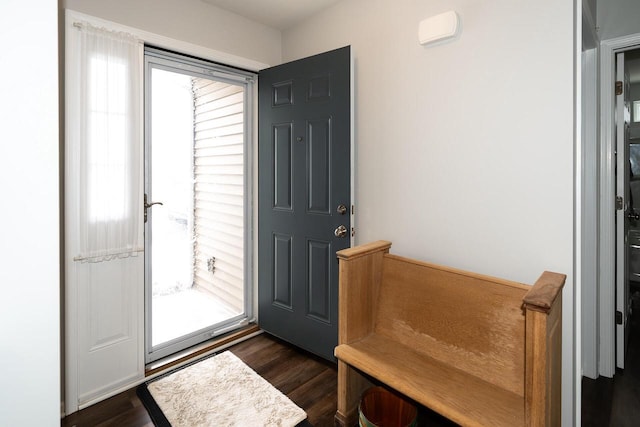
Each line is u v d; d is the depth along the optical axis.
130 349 1.99
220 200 2.87
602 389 1.94
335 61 2.13
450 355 1.53
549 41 1.46
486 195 1.67
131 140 1.92
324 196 2.22
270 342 2.57
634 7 1.80
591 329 2.01
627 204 2.27
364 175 2.18
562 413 1.51
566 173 1.44
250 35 2.52
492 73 1.62
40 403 0.59
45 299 0.58
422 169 1.90
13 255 0.56
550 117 1.47
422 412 1.83
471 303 1.52
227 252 2.86
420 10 1.87
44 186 0.58
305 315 2.36
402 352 1.63
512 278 1.61
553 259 1.49
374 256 1.85
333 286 2.20
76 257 1.76
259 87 2.58
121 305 1.95
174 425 1.67
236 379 2.06
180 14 2.14
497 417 1.18
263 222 2.60
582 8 1.44
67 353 1.76
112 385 1.93
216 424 1.67
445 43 1.77
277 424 1.68
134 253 1.98
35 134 0.57
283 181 2.45
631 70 2.69
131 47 1.90
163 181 2.63
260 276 2.66
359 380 1.79
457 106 1.74
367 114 2.14
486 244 1.68
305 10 2.38
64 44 1.71
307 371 2.17
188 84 2.66
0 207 0.54
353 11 2.19
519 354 1.35
